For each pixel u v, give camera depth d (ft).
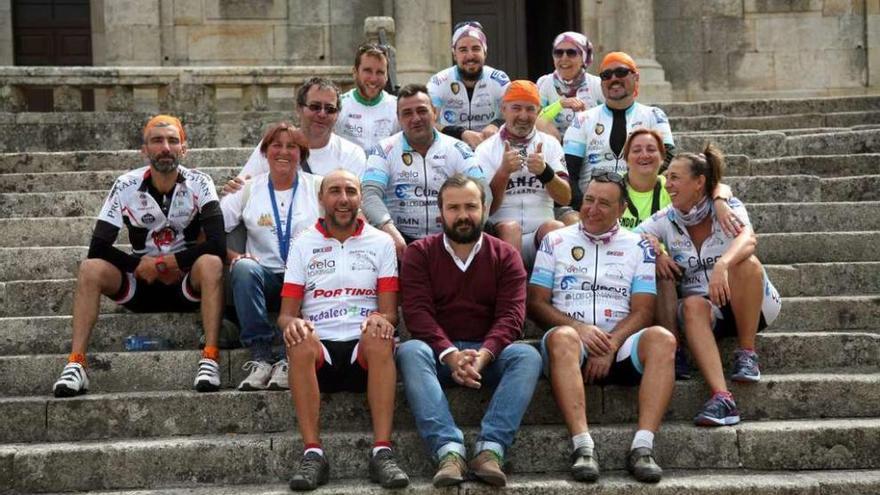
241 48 48.60
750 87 50.06
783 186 26.76
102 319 20.15
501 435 16.47
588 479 16.24
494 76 26.43
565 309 18.71
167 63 48.11
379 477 16.25
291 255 18.31
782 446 17.22
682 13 49.93
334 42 49.03
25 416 17.74
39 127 32.40
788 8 50.06
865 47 50.03
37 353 20.15
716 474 16.88
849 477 16.52
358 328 17.88
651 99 47.37
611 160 23.63
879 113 35.86
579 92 27.14
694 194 19.17
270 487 16.57
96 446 16.98
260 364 18.53
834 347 19.66
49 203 25.67
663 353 17.25
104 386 18.95
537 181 21.71
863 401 18.30
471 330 18.06
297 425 17.99
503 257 18.10
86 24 54.54
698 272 19.54
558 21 54.13
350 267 18.17
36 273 22.77
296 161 20.42
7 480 16.74
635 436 16.88
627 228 20.88
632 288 18.69
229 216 20.61
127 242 23.98
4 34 53.36
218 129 32.76
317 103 21.70
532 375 16.92
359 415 18.06
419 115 20.57
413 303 17.90
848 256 23.48
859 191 26.71
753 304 18.42
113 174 27.55
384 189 21.04
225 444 17.01
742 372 18.28
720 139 31.27
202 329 20.15
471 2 52.03
